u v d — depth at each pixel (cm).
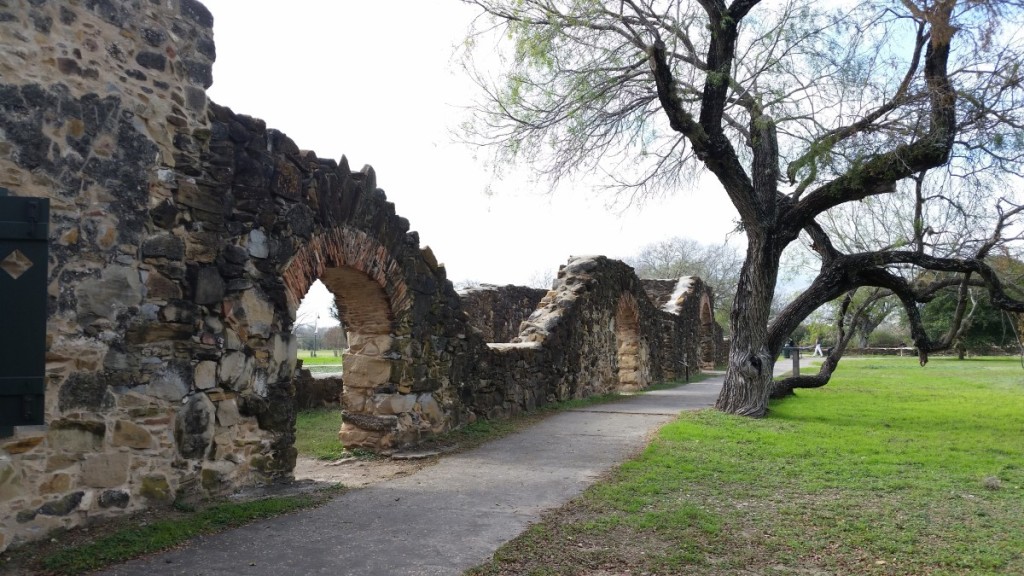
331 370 1919
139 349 498
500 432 959
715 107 997
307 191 660
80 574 395
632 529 508
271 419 614
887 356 4134
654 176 1308
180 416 525
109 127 483
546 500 594
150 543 443
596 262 1561
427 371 888
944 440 888
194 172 541
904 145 995
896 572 429
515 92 1090
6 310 391
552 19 1005
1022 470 719
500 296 1903
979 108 963
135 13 503
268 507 539
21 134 435
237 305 576
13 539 419
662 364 2105
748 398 1120
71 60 463
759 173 1120
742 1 951
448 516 541
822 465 730
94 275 471
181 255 529
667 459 753
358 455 798
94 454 467
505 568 428
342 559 438
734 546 475
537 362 1237
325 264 688
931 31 943
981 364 3006
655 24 1047
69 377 455
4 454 418
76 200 463
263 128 602
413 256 859
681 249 4947
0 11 430
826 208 1102
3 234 391
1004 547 473
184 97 534
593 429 991
